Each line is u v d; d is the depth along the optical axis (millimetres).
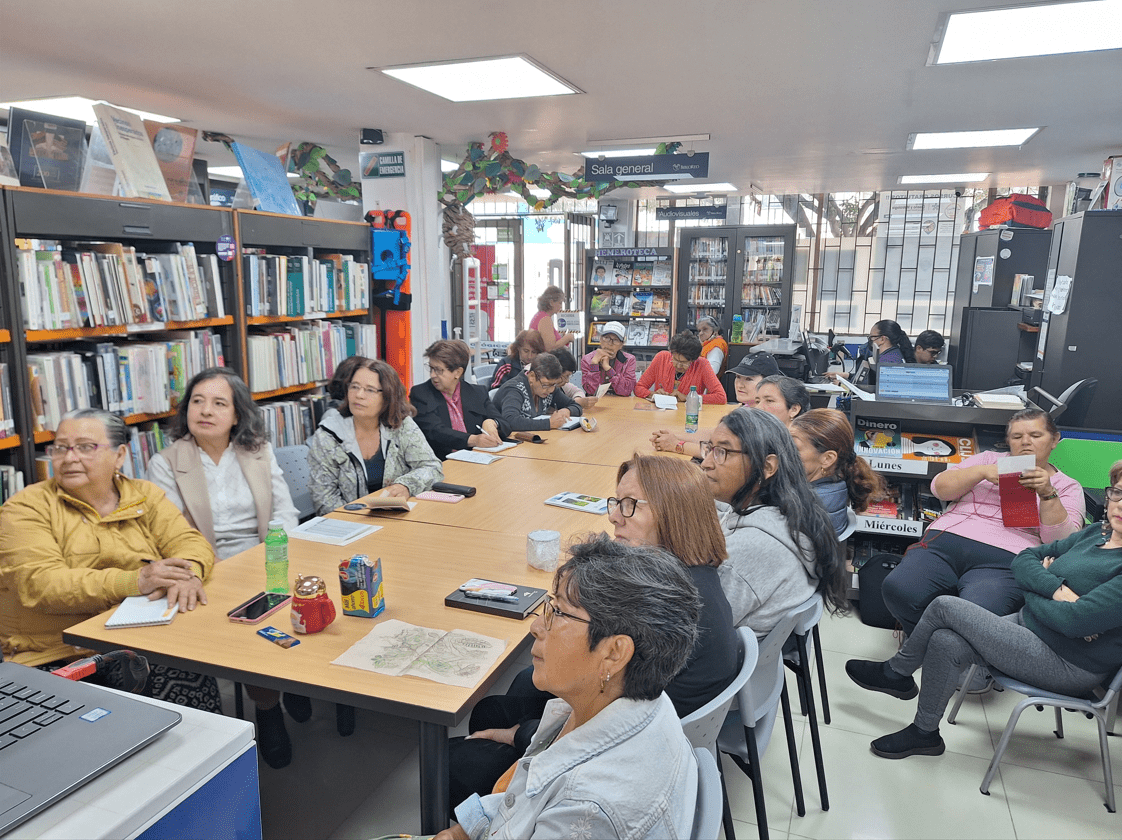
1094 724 2939
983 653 2562
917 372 3918
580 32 3346
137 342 3568
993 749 2773
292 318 4441
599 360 6309
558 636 1115
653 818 1012
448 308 6500
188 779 933
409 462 3406
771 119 5195
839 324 10867
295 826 2303
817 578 2180
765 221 11062
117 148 3428
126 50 3688
